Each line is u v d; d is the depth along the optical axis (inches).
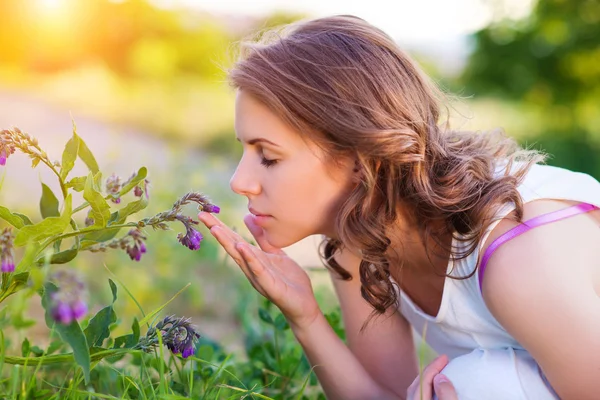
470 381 70.9
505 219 69.1
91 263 168.6
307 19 79.8
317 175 72.0
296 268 83.7
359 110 71.5
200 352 88.7
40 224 59.8
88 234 68.2
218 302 158.4
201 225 187.2
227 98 717.9
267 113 71.2
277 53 72.8
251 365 94.1
